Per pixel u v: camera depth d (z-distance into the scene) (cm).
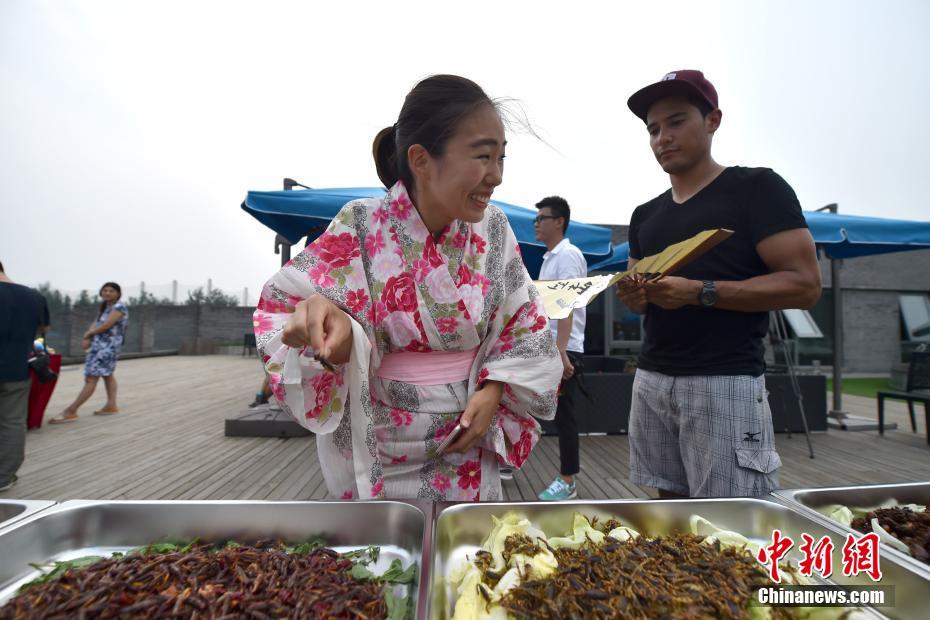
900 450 439
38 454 409
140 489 326
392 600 71
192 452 416
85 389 558
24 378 332
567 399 299
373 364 106
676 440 154
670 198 164
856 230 457
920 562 74
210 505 90
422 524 84
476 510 90
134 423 530
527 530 86
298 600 68
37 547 83
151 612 63
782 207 132
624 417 484
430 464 109
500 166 93
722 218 141
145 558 76
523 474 369
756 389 135
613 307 828
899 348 1220
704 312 140
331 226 104
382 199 106
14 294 327
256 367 1248
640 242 173
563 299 137
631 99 155
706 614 65
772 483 133
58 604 65
